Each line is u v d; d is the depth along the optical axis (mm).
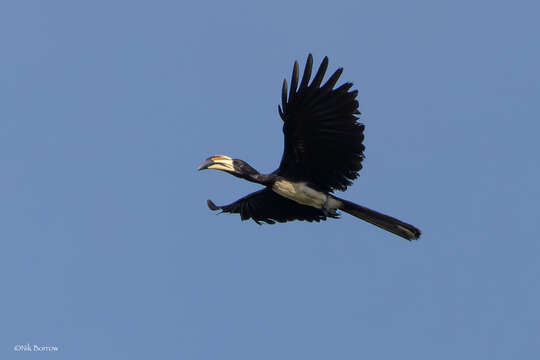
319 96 14906
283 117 15344
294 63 14859
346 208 16156
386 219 15938
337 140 15438
